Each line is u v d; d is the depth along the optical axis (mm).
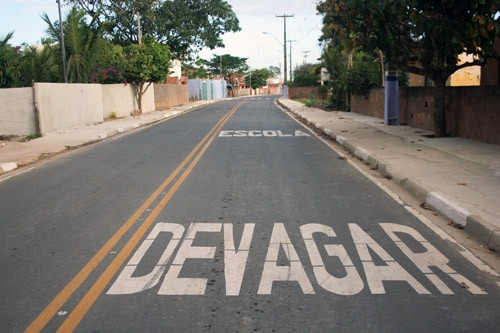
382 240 5949
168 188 8953
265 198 8102
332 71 38781
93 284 4719
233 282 4723
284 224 6605
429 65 14711
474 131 14031
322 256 5402
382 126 19484
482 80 16281
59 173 10922
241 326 3889
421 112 18062
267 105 46219
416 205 7672
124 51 31062
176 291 4539
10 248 5848
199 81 66375
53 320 4016
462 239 6016
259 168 11008
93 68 29281
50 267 5195
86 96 23500
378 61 26828
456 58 14406
